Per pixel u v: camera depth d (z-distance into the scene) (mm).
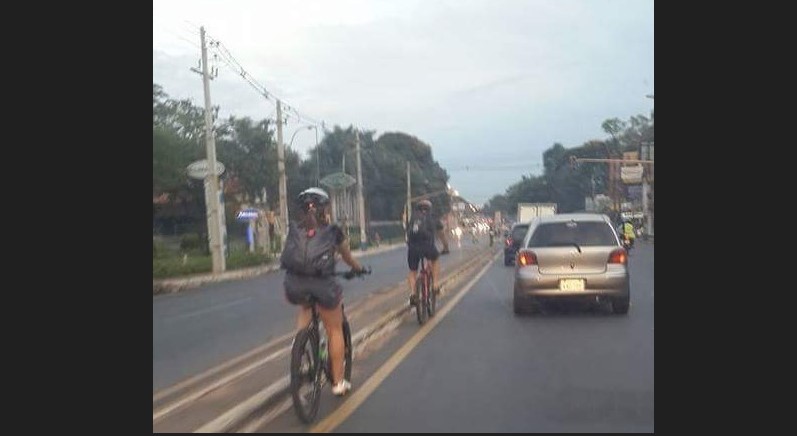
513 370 10461
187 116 49625
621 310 15812
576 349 11992
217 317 18625
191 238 50094
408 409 8414
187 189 48125
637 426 7668
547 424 7734
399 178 98125
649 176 68438
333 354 8719
